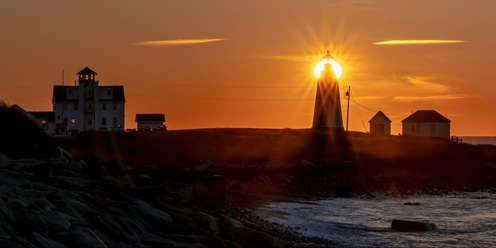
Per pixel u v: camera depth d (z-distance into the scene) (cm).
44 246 6531
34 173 11094
